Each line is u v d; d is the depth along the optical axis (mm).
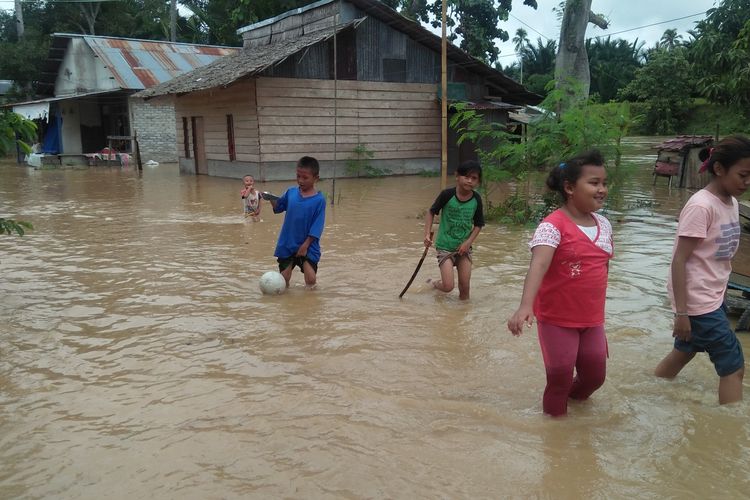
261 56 19297
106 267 7547
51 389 4062
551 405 3660
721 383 3857
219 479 3006
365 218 11484
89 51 31781
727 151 3670
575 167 3453
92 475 3047
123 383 4152
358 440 3385
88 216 11859
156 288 6570
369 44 19953
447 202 6082
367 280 6949
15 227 5781
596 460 3213
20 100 37625
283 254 6504
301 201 6387
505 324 5422
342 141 19953
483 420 3645
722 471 3113
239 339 5004
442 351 4766
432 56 21109
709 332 3787
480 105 20078
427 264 7715
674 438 3441
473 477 3043
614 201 12172
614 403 3871
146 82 28125
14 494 2893
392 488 2941
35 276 7105
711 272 3783
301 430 3492
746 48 15469
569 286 3486
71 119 31922
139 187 17734
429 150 21547
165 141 29188
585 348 3643
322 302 6070
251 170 19281
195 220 11289
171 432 3469
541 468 3131
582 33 24594
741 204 7332
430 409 3777
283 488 2932
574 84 11641
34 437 3426
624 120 11383
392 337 5070
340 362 4516
